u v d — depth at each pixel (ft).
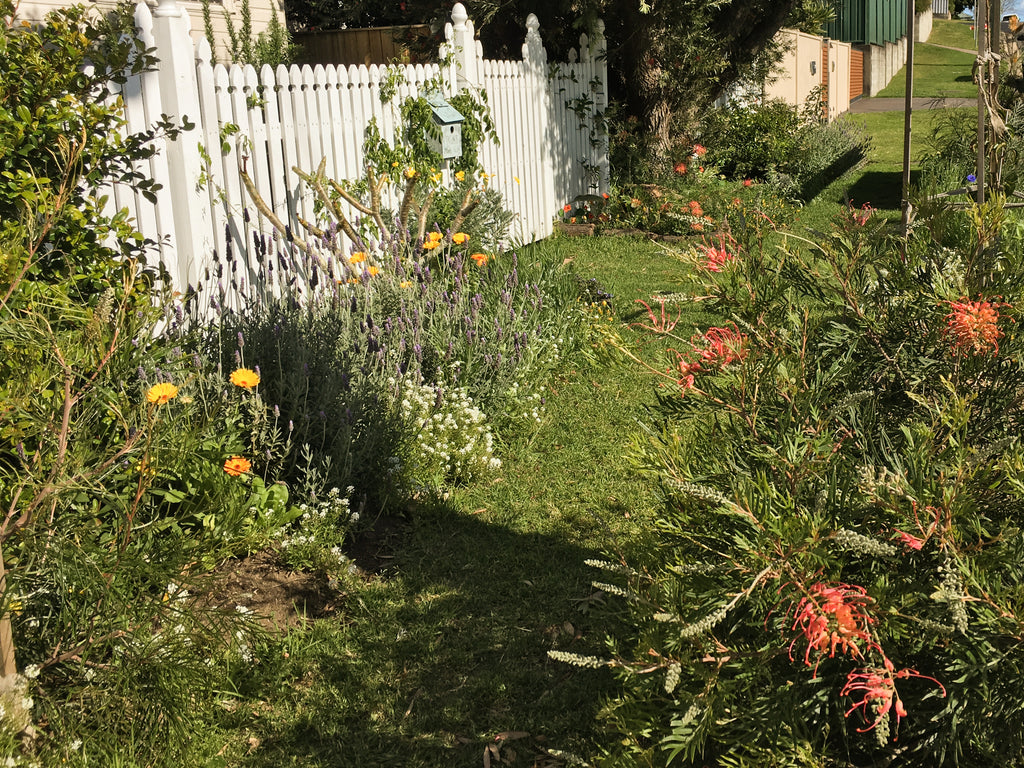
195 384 13.93
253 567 12.80
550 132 35.81
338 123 23.12
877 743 7.84
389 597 12.64
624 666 7.80
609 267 30.81
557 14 39.81
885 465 8.46
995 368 8.66
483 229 27.40
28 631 9.76
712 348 8.61
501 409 18.11
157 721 9.44
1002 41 18.89
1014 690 7.04
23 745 8.70
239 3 39.83
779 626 7.48
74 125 12.15
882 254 9.99
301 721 10.27
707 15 41.55
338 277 22.02
